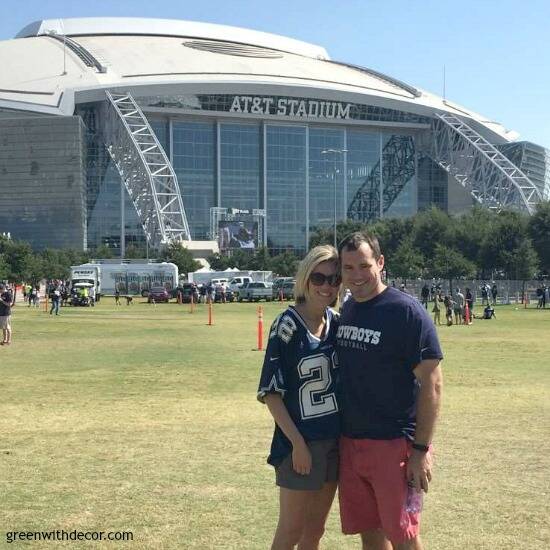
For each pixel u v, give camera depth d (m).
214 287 81.38
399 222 121.81
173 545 7.28
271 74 178.25
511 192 171.75
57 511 8.27
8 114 159.88
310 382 5.79
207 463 10.34
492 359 23.91
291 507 5.84
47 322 44.22
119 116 154.38
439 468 10.09
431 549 7.20
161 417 13.71
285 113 176.75
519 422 13.20
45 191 160.12
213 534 7.59
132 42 189.62
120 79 166.62
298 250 179.12
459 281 83.31
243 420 13.41
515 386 17.66
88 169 168.62
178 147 173.00
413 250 104.44
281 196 178.62
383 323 5.56
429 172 192.75
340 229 126.69
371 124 184.12
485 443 11.54
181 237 146.38
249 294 82.69
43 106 158.12
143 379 18.95
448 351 26.64
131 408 14.66
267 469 10.02
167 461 10.45
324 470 5.82
